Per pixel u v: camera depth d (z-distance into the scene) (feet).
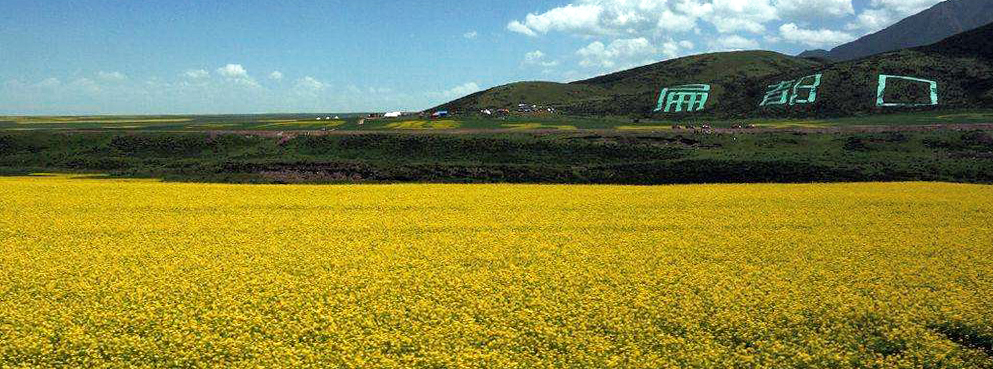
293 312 63.46
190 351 53.62
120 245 92.38
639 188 161.99
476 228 106.52
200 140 305.12
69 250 88.74
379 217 116.67
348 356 52.85
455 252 88.48
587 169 218.18
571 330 59.36
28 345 54.54
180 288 70.54
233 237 98.12
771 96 538.88
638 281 74.54
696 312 63.77
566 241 96.68
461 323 59.72
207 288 70.95
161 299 66.80
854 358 54.08
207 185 166.40
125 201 134.21
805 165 208.64
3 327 58.18
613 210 125.08
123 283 71.92
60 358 53.26
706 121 503.61
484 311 63.41
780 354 54.34
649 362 51.90
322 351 54.29
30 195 142.20
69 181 179.63
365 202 134.82
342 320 60.80
